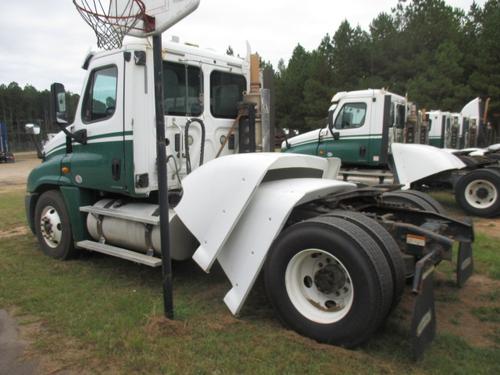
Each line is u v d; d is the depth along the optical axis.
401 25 41.47
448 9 41.38
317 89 40.03
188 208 3.91
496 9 37.06
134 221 4.63
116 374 2.99
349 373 2.91
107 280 4.73
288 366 3.00
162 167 3.46
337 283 3.31
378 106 9.63
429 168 8.72
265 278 3.59
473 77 32.16
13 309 4.04
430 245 3.46
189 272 4.97
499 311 3.90
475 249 5.76
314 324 3.30
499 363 3.04
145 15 3.27
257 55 5.66
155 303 4.05
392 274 3.11
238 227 3.71
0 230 7.42
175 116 4.81
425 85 32.34
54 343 3.40
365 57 39.66
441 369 2.96
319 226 3.25
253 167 3.63
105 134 4.79
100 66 4.80
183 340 3.36
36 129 5.58
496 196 8.10
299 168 4.43
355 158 10.05
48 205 5.62
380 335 3.42
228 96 5.50
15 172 21.02
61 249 5.46
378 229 3.25
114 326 3.60
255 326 3.58
